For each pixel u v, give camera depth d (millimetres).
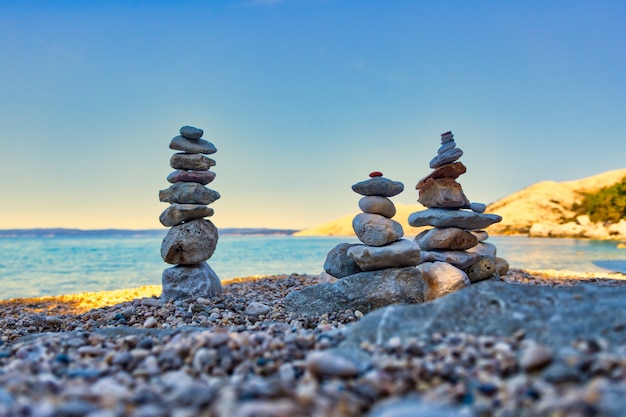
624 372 1987
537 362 2158
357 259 5719
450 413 1810
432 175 6469
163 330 3732
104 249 30984
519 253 20266
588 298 2910
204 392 2035
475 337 2707
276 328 3811
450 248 6375
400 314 3090
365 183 5801
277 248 29719
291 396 1992
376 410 1920
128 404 1967
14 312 7523
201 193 6715
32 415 1820
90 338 3402
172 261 6566
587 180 62250
